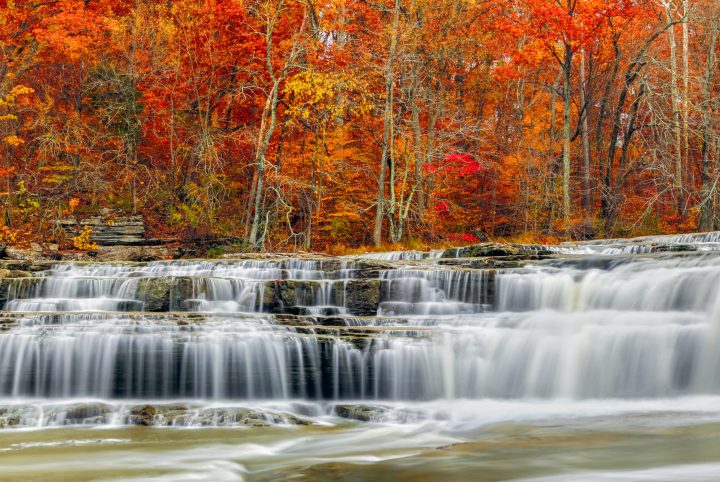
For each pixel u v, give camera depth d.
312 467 9.20
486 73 44.31
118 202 34.34
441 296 16.94
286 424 12.23
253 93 37.03
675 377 12.87
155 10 38.88
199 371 13.81
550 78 49.03
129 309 17.42
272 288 17.25
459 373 13.76
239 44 35.06
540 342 13.79
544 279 16.03
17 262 21.50
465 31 39.56
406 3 35.97
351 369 13.70
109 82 34.78
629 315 14.07
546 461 8.70
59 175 34.59
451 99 41.31
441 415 12.41
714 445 9.20
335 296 17.16
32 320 14.57
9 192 31.47
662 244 20.81
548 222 38.09
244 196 38.34
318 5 35.19
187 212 32.19
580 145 47.59
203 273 20.39
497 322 14.73
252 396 13.76
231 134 35.16
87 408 12.59
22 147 36.09
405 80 36.47
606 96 41.97
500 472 8.27
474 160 39.88
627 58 44.28
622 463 8.41
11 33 34.78
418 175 35.31
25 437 11.41
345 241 37.34
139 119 36.12
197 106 38.59
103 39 37.38
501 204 42.28
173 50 36.78
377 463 9.24
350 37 38.62
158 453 10.27
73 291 18.27
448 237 36.25
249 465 9.52
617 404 12.73
